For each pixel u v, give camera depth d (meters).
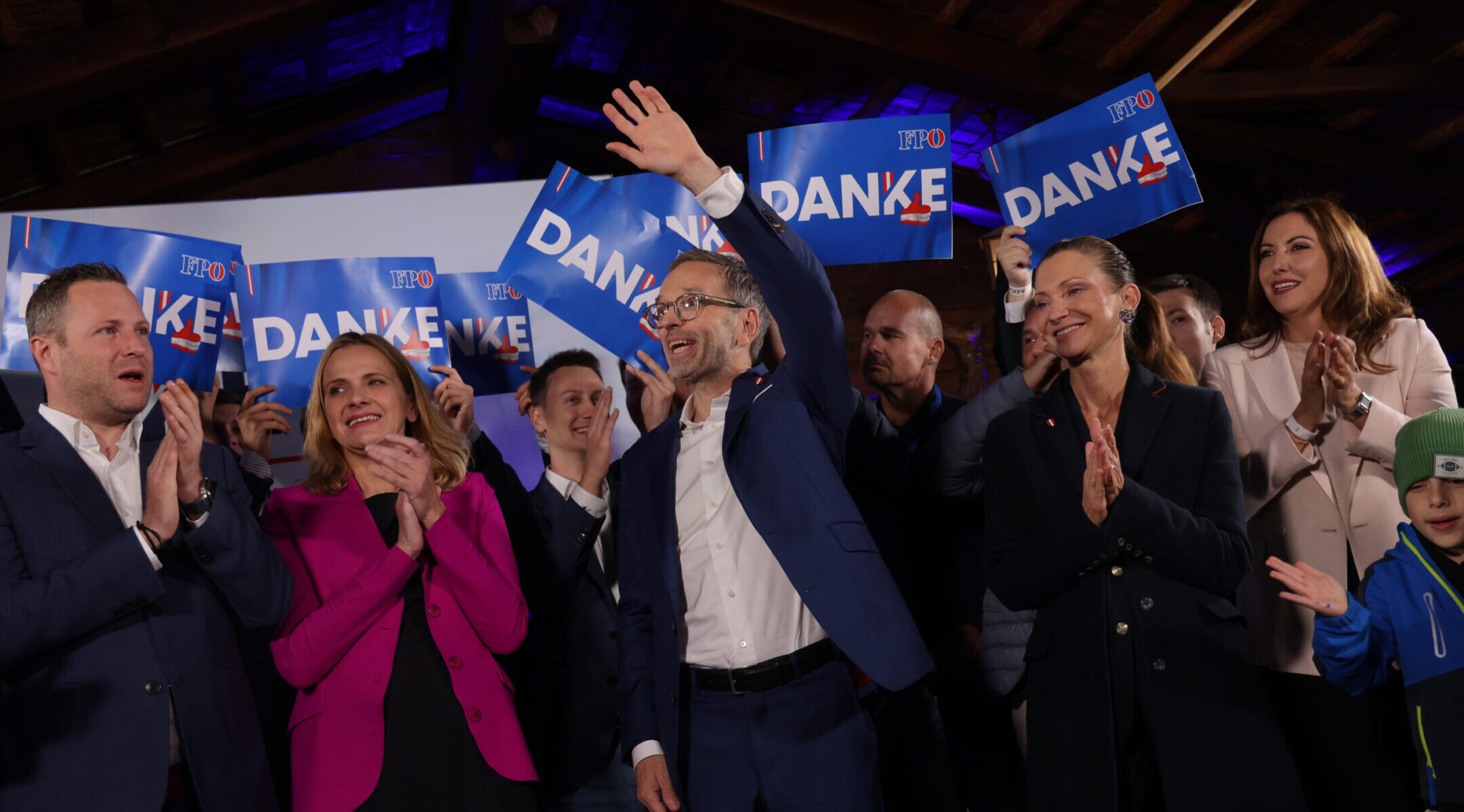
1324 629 2.03
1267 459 2.38
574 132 8.27
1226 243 8.41
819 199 3.25
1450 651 2.01
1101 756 1.95
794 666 2.09
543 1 5.78
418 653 2.15
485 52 6.56
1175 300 3.19
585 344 3.41
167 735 2.00
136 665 2.01
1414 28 5.94
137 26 5.46
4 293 3.22
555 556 2.63
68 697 1.97
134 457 2.23
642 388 3.27
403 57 7.70
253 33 5.74
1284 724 2.35
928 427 3.04
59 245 2.92
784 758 2.05
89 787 1.93
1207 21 6.10
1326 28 6.07
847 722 2.09
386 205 3.49
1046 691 2.07
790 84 7.60
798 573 2.05
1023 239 3.18
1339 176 6.90
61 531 2.05
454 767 2.08
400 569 2.10
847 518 2.10
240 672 2.18
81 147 6.71
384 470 2.09
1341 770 2.23
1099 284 2.18
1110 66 6.55
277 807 2.17
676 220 3.37
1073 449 2.16
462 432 2.90
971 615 2.78
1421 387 2.40
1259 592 2.41
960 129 7.77
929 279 8.29
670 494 2.24
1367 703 2.23
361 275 3.15
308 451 2.39
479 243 3.51
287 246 3.45
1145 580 2.02
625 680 2.26
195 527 2.02
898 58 6.41
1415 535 2.12
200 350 3.03
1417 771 2.15
